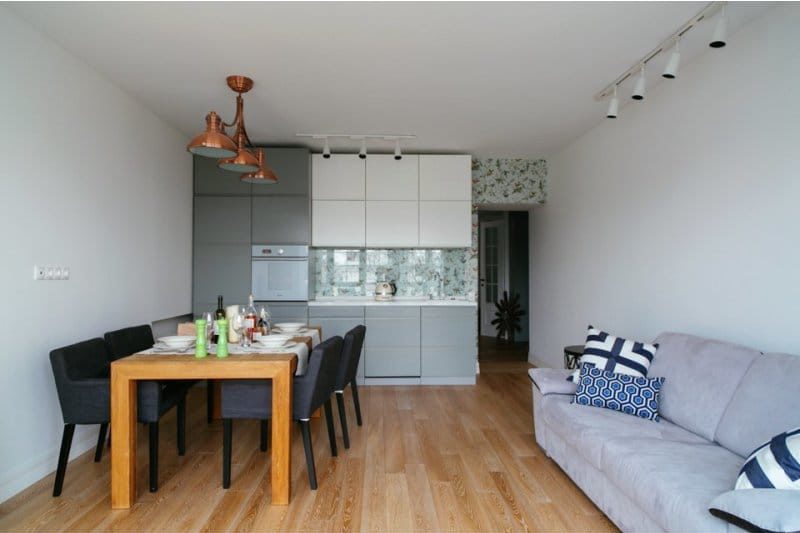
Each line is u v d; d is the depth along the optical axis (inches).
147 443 130.3
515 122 170.2
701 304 116.1
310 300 206.4
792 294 90.6
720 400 90.3
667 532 68.1
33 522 88.6
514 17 100.3
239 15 99.6
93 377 107.9
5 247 97.2
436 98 147.1
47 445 108.7
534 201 227.8
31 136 104.2
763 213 97.3
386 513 92.7
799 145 89.1
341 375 127.2
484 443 130.6
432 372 200.2
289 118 165.6
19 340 100.7
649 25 103.5
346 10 97.6
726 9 94.7
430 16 100.0
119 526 87.4
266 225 193.8
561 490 102.7
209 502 96.9
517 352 281.6
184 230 185.5
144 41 111.0
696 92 118.2
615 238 159.0
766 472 61.3
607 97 144.2
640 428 95.1
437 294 224.7
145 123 154.1
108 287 133.0
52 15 99.7
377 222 205.6
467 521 90.0
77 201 119.5
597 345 118.9
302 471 112.1
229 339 122.8
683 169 123.2
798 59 89.3
